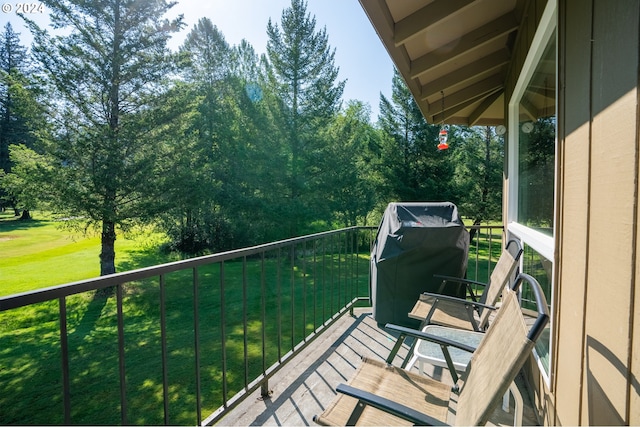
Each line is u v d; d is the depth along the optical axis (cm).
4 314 775
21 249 1433
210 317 648
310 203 1349
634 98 79
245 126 1307
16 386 434
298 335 511
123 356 127
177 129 1108
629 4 82
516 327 108
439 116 447
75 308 802
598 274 98
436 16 202
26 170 932
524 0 231
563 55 136
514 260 200
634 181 79
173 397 356
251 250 201
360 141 1484
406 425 128
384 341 291
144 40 1010
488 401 95
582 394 109
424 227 300
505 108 360
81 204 961
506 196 349
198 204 1191
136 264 1248
